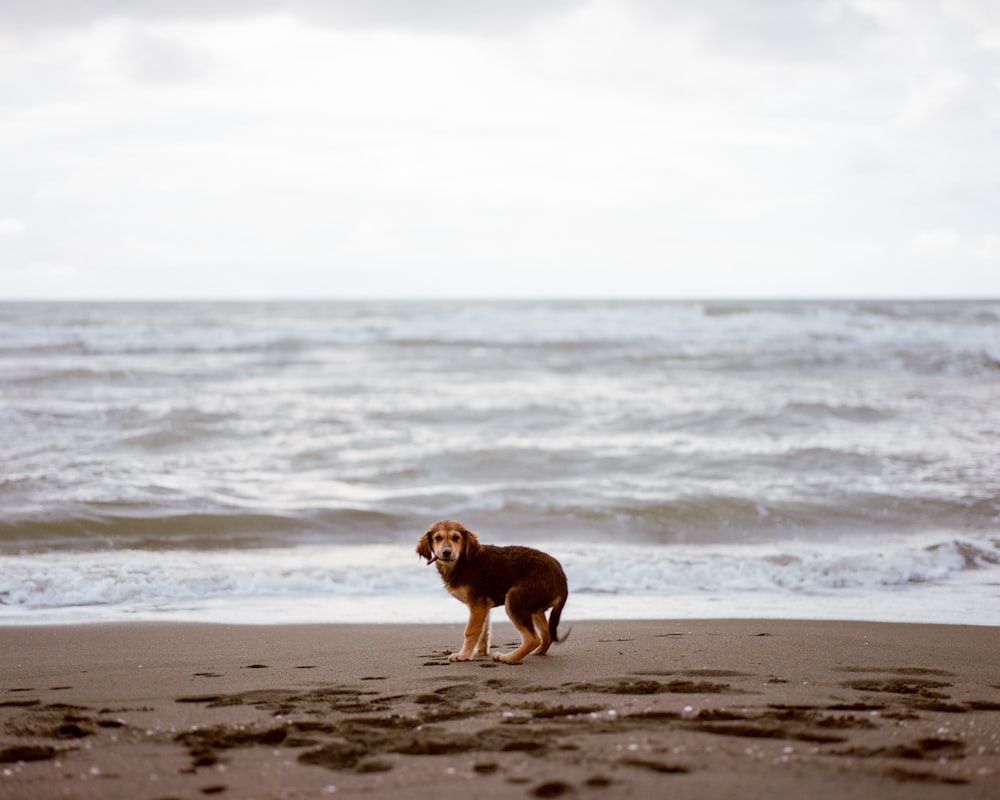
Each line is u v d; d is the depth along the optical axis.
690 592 10.20
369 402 22.45
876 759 4.02
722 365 29.78
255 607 9.46
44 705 5.39
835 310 42.94
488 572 6.86
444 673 6.25
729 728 4.53
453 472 15.98
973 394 24.25
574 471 16.05
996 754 4.10
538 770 3.91
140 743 4.48
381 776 3.89
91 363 28.98
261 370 28.30
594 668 6.37
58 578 10.15
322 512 13.17
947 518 13.41
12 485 13.79
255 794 3.72
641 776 3.82
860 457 16.64
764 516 13.35
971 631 8.05
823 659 6.72
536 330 36.34
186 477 15.05
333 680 6.06
